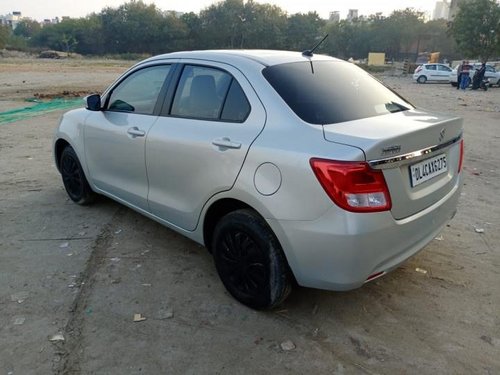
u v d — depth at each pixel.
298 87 3.11
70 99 16.03
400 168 2.72
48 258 3.96
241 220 3.05
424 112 3.45
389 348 2.87
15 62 54.59
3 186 5.91
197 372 2.65
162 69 3.91
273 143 2.82
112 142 4.22
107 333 2.98
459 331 3.03
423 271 3.80
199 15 100.44
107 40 101.50
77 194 5.14
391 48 90.81
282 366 2.71
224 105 3.27
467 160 7.83
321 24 100.50
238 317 3.16
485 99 20.48
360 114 3.08
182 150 3.40
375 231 2.58
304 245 2.70
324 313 3.21
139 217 4.87
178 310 3.24
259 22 95.38
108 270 3.77
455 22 42.78
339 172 2.51
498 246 4.28
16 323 3.06
